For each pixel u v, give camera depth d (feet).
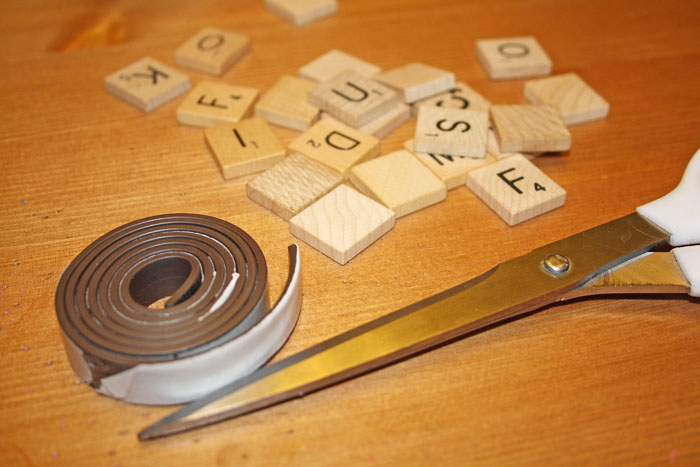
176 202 0.68
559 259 0.59
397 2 0.97
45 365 0.56
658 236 0.62
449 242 0.65
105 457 0.51
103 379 0.52
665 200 0.64
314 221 0.64
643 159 0.73
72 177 0.71
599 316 0.60
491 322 0.56
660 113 0.79
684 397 0.55
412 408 0.54
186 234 0.59
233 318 0.53
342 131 0.74
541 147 0.72
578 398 0.55
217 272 0.56
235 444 0.52
